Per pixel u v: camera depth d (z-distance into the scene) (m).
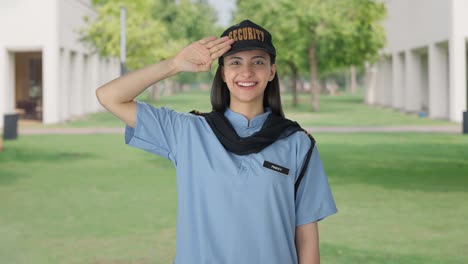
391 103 43.25
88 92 36.56
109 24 33.81
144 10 39.72
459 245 6.29
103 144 17.91
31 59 32.91
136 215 7.89
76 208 8.38
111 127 25.30
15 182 10.81
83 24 34.12
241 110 2.38
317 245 2.41
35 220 7.58
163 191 9.80
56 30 27.77
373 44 34.19
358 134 20.88
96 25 33.03
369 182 10.60
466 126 20.48
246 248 2.19
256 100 2.39
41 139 19.61
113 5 35.34
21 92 32.72
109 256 5.92
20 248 6.21
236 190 2.20
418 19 32.59
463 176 11.23
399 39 37.34
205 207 2.24
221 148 2.25
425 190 9.71
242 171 2.22
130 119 2.36
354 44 34.16
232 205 2.20
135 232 6.93
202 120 2.35
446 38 27.78
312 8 33.06
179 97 67.31
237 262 2.19
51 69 27.84
